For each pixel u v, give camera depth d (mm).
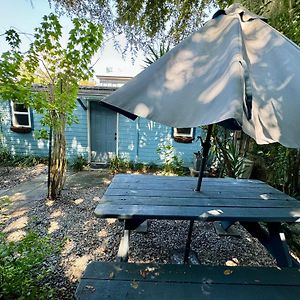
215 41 1315
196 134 6355
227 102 860
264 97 1077
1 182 4699
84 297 1027
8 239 2541
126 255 1700
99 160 6676
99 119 6469
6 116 6301
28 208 3426
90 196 4031
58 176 3736
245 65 979
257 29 1396
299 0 2680
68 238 2594
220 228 2850
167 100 1152
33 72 3070
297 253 2467
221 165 4871
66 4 3939
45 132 3770
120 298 1031
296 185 3338
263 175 4207
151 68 1271
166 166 6082
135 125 6391
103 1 3998
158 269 1244
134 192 1979
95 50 3332
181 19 4195
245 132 903
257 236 2020
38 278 1609
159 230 2859
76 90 3531
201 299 1049
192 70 1219
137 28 4316
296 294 1103
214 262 2260
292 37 2771
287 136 1008
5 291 1377
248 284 1158
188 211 1598
